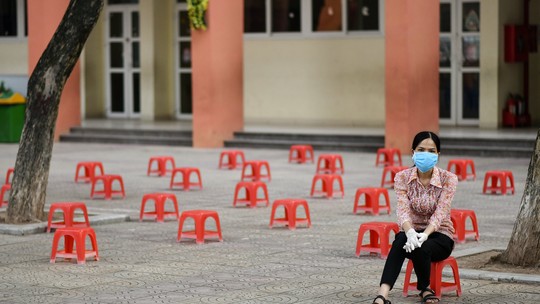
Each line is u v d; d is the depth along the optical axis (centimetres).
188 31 4931
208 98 4022
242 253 1858
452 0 4319
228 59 4066
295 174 3188
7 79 4469
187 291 1533
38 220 2183
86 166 3034
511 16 4181
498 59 4109
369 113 4434
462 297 1473
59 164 3506
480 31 4141
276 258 1806
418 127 3666
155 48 4903
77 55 2189
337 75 4503
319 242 1975
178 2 4941
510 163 3353
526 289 1522
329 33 4512
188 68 4941
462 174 2966
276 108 4650
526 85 4266
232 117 4100
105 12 5134
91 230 1791
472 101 4312
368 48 4422
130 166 3444
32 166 2172
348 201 2589
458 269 1565
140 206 2516
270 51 4650
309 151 3603
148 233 2103
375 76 4412
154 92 4906
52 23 4281
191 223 2252
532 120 4275
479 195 2655
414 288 1498
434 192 1444
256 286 1566
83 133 4397
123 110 5138
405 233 1408
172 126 4491
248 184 2498
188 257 1822
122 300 1474
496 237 2003
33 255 1856
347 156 3694
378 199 2348
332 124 4522
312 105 4566
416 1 3619
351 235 2058
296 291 1527
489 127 4144
